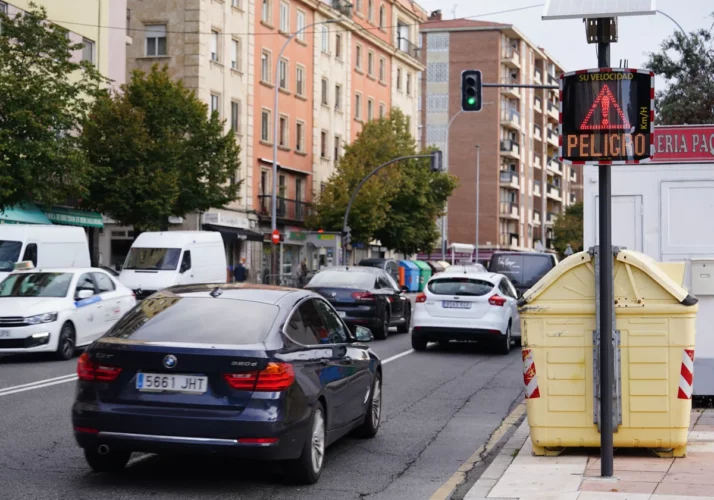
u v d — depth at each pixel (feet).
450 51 362.94
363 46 256.93
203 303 31.96
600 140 29.07
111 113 132.67
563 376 34.24
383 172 218.59
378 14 265.95
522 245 389.80
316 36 227.81
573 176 488.44
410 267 224.53
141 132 133.28
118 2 156.35
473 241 359.46
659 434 33.65
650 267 33.78
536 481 30.63
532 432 34.63
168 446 28.63
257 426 28.37
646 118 28.89
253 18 198.08
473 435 41.86
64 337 69.26
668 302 33.55
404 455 37.11
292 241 214.90
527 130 393.09
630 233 49.24
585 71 29.09
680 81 143.33
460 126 362.12
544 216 417.28
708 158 48.65
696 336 45.14
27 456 34.71
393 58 275.80
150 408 28.84
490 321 77.20
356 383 36.32
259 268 201.67
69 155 104.32
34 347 67.00
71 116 106.52
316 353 32.40
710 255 48.42
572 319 34.17
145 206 134.51
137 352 29.12
